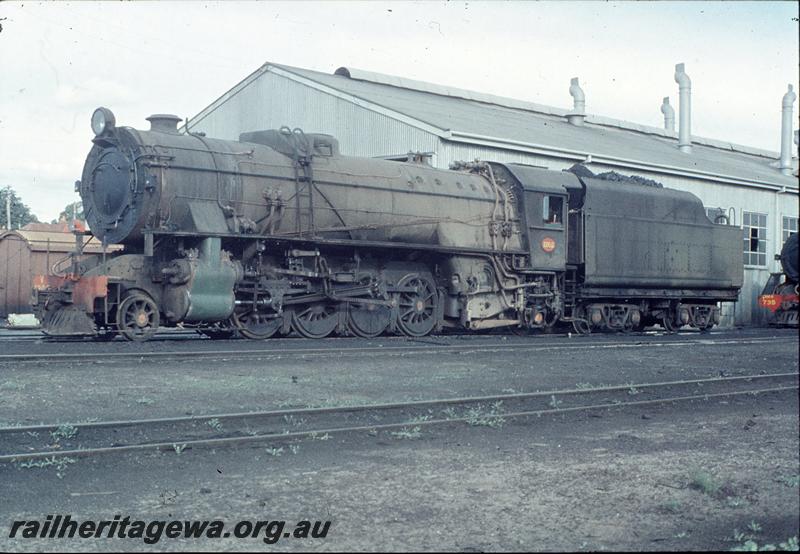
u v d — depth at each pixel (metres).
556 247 22.34
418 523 6.00
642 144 39.34
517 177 21.75
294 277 18.03
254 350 14.44
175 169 16.20
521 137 29.03
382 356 15.19
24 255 29.17
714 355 18.20
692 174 34.47
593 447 8.61
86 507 6.28
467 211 20.97
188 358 13.62
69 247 30.02
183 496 6.57
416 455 8.05
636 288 25.00
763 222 38.81
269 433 8.86
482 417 9.73
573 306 23.22
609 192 23.84
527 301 22.06
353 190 18.80
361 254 19.36
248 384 11.59
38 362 12.48
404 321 20.08
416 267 20.41
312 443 8.43
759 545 5.70
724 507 6.60
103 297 15.43
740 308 37.19
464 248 20.47
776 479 7.45
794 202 40.78
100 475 7.11
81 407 9.77
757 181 37.50
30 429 8.37
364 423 9.55
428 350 16.23
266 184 17.44
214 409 9.96
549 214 22.44
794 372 15.35
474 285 20.86
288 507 6.32
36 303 16.25
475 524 6.00
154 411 9.73
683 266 26.25
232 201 16.89
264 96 31.44
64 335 15.61
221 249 16.80
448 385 12.45
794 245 30.91
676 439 9.12
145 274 16.09
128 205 16.03
